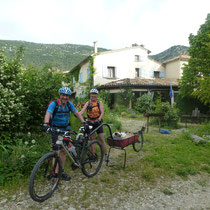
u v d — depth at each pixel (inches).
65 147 116.3
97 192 114.5
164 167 155.6
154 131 325.7
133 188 120.8
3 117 147.6
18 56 185.9
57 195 109.9
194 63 508.1
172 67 908.6
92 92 155.1
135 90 695.1
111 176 138.3
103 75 767.7
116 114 597.3
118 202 104.4
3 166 126.3
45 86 173.5
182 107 668.1
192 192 117.8
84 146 132.0
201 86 331.9
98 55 761.6
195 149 205.9
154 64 917.8
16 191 112.1
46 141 174.6
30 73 190.5
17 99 155.6
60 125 117.9
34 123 191.2
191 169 150.3
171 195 113.4
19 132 173.0
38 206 98.7
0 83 155.6
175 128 364.8
